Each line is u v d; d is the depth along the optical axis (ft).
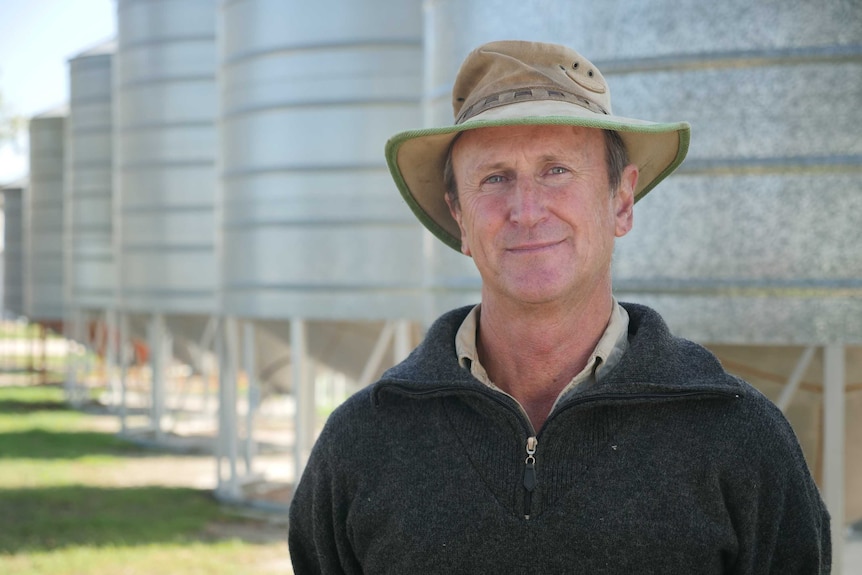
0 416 50.96
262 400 35.06
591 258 5.32
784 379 12.66
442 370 5.48
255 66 25.30
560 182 5.28
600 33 12.32
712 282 11.80
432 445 5.40
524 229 5.23
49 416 51.52
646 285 12.06
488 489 5.19
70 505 29.68
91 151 49.88
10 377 73.67
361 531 5.53
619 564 4.99
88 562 22.94
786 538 5.18
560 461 5.15
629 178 5.80
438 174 6.23
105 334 59.52
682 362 5.38
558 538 5.04
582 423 5.16
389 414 5.59
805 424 13.03
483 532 5.13
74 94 50.44
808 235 11.56
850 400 12.72
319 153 24.27
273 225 24.81
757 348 12.32
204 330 40.57
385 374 5.72
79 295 50.75
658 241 12.01
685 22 11.87
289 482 32.30
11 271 72.95
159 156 36.94
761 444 5.10
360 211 23.95
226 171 26.58
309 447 28.76
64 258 61.82
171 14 36.60
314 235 24.23
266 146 25.03
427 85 15.30
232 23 26.21
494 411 5.24
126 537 25.66
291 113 24.59
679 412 5.16
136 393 63.31
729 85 11.73
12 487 32.22
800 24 11.52
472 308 6.06
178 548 24.54
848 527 21.27
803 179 11.56
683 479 5.05
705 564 5.00
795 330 11.64
